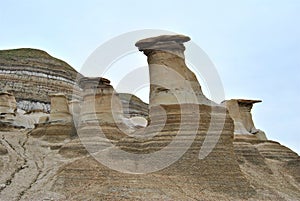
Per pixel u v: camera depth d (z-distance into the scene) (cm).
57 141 3406
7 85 7212
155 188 2094
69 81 8019
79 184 2191
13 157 2867
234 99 3816
